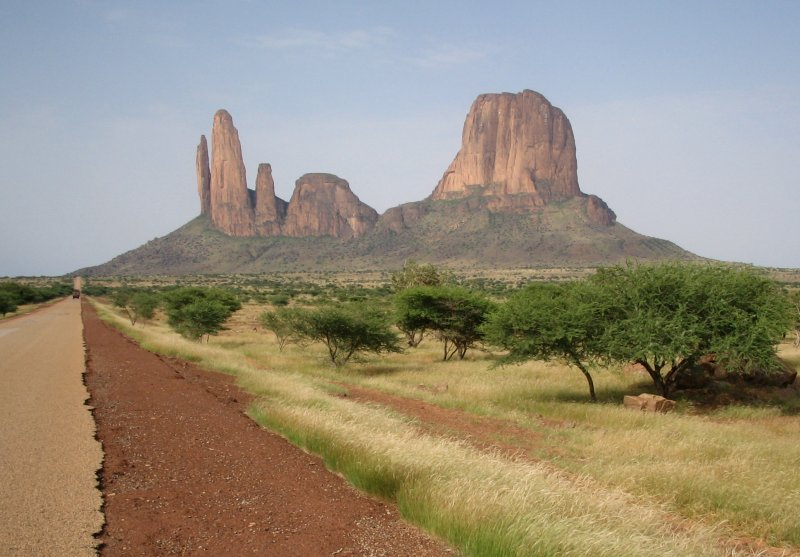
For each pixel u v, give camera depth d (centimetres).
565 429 1375
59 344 2511
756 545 670
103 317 5041
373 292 10344
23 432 899
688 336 1731
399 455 759
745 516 745
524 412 1609
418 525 585
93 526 534
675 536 589
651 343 1733
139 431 951
